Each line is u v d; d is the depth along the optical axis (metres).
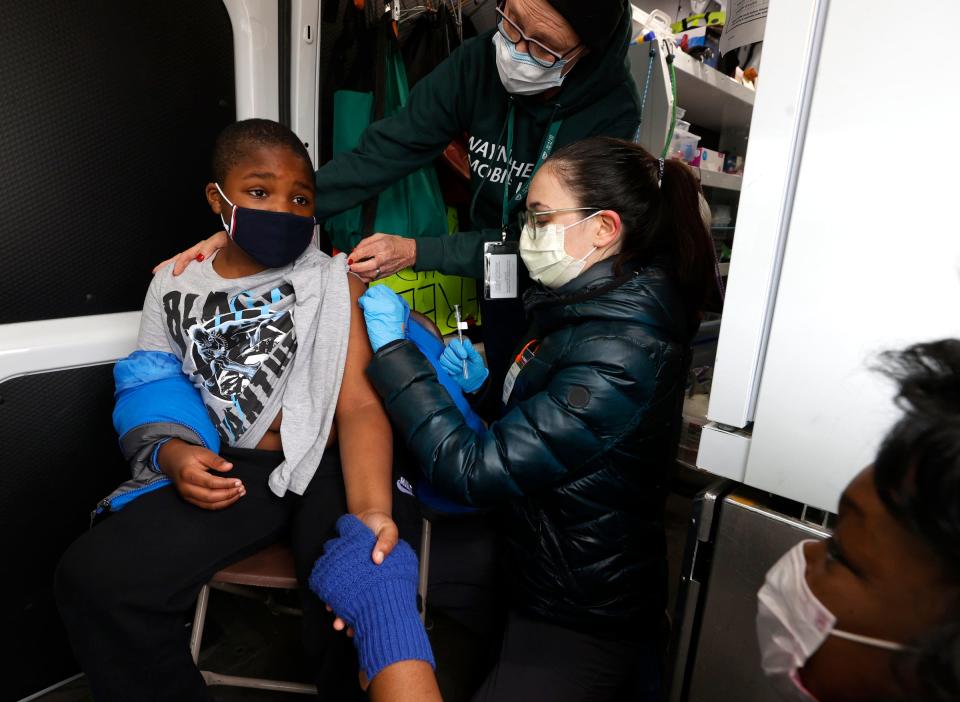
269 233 0.92
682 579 0.71
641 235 0.90
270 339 0.97
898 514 0.29
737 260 0.60
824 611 0.37
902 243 0.48
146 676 0.78
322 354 0.93
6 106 0.99
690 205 0.90
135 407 0.92
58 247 1.10
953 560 0.27
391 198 1.48
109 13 1.09
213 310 0.97
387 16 1.43
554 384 0.83
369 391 0.93
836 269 0.52
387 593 0.64
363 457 0.83
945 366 0.30
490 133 1.29
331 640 0.79
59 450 1.12
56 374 1.09
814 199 0.53
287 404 0.93
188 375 0.98
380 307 0.94
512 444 0.81
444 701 1.25
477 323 1.72
